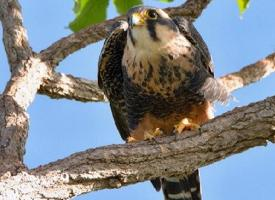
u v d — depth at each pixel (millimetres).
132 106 12039
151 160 8875
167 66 11383
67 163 8477
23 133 9602
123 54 12133
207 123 9234
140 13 11422
